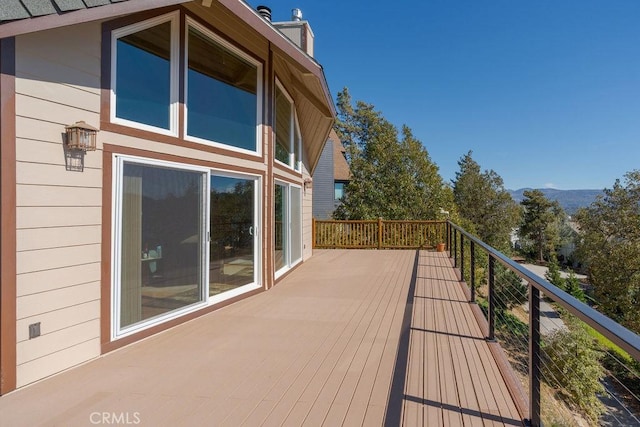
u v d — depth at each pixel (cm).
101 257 295
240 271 486
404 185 1577
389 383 243
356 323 381
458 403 215
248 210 501
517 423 194
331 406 213
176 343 322
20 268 237
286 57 529
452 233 945
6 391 228
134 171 326
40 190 248
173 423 196
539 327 191
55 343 258
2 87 226
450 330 355
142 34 337
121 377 254
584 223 2370
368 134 2347
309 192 911
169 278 364
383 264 797
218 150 431
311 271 707
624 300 1916
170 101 368
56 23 231
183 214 381
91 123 286
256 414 205
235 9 375
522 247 4259
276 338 336
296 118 755
